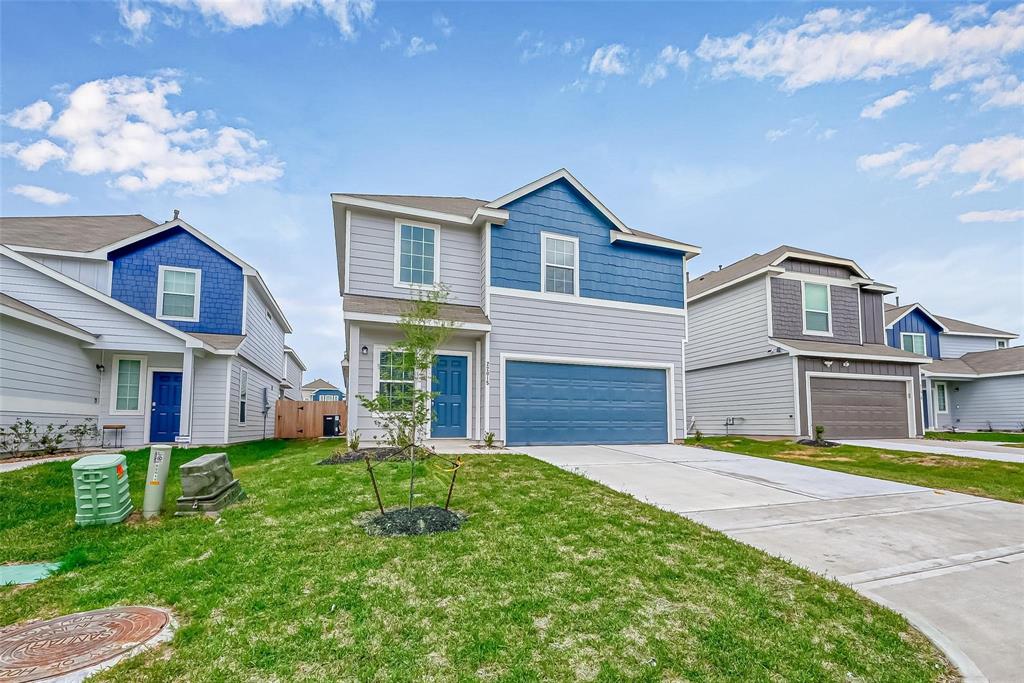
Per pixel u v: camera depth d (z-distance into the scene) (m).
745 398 17.75
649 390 13.17
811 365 16.03
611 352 12.80
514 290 11.92
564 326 12.34
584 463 9.03
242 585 3.72
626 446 12.09
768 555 4.55
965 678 2.84
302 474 7.59
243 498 6.38
